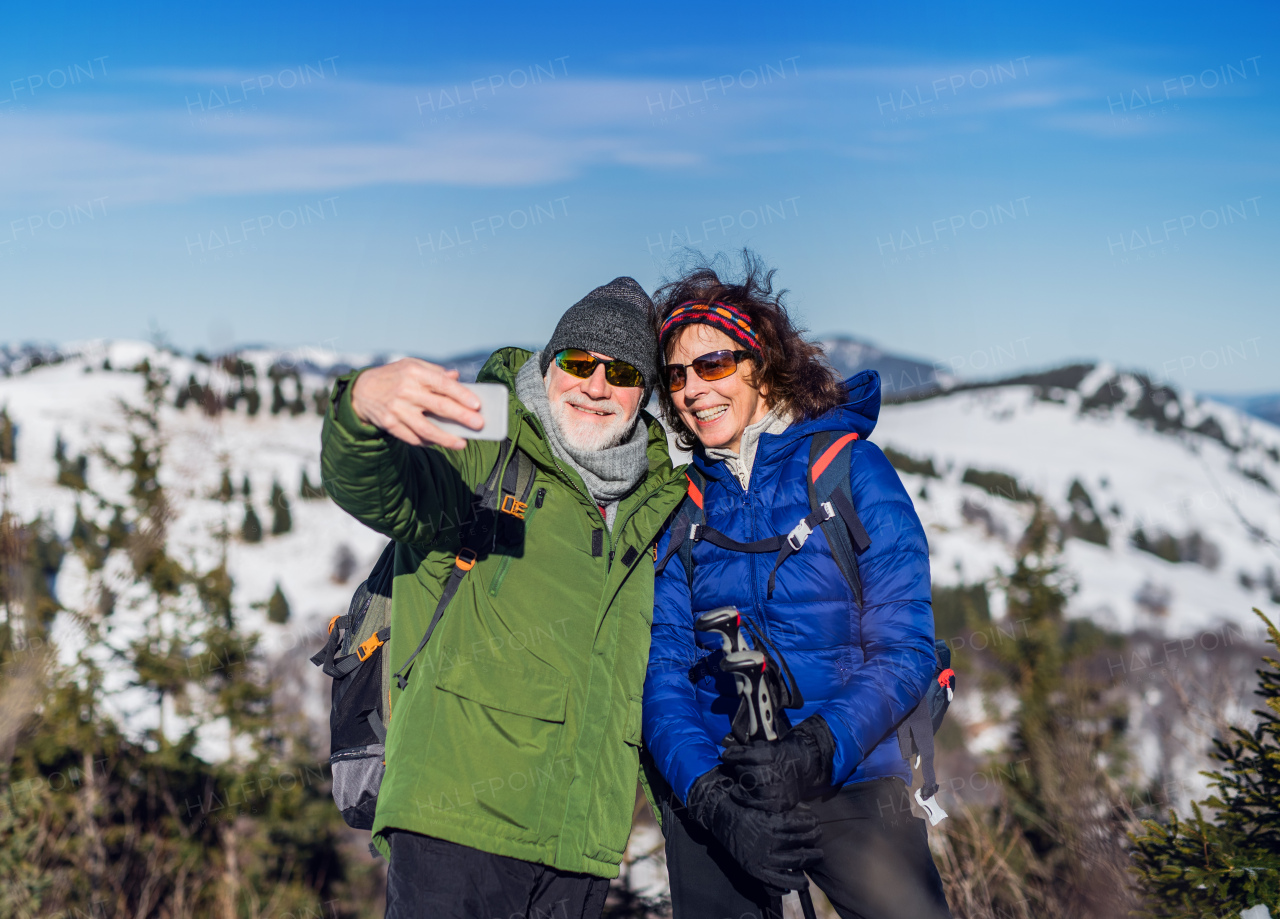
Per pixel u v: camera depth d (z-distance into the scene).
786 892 1.76
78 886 8.29
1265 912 2.50
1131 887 3.02
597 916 2.02
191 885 10.31
